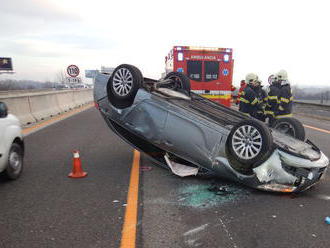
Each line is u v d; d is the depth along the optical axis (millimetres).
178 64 10781
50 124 10250
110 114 5039
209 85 10977
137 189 4113
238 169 4113
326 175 4941
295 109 17406
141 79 4766
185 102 5082
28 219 3203
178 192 4031
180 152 4484
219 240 2830
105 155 5977
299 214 3428
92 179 4523
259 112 7324
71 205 3568
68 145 6863
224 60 10891
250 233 2973
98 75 5242
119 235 2891
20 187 4156
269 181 3963
